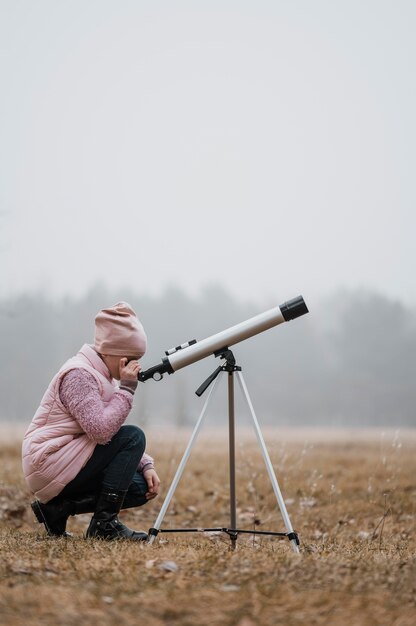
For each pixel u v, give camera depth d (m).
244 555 4.04
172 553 4.15
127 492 4.94
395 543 5.69
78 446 4.64
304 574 3.54
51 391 4.70
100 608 3.04
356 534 6.55
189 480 9.12
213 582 3.42
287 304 4.59
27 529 6.47
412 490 8.98
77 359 4.72
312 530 6.82
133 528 6.86
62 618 2.89
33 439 4.65
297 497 8.41
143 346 4.69
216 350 4.67
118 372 4.74
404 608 3.09
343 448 13.91
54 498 4.80
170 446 12.50
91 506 4.86
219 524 7.16
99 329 4.71
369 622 2.92
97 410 4.55
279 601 3.14
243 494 8.45
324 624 2.89
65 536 4.91
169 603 3.10
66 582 3.42
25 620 2.87
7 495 7.72
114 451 4.73
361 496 8.52
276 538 6.09
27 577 3.49
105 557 3.99
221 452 11.65
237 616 2.95
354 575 3.55
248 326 4.61
